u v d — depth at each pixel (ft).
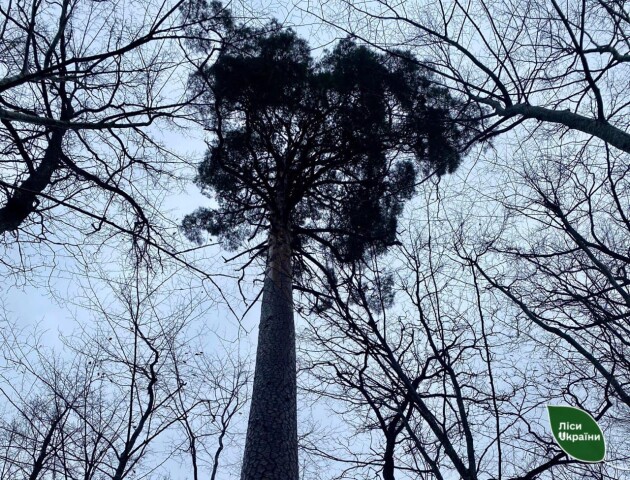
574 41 18.76
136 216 24.97
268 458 25.93
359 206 36.17
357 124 34.53
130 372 27.94
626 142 18.35
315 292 23.22
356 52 35.09
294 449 26.91
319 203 39.99
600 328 20.68
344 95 34.71
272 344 30.04
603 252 20.52
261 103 35.32
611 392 20.38
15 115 16.99
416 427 23.44
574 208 22.16
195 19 19.57
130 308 27.84
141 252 25.05
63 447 24.62
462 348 21.75
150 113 20.17
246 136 36.58
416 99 28.55
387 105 30.81
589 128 19.76
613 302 19.19
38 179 23.40
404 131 31.76
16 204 23.13
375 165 36.50
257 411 27.68
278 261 33.45
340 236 36.47
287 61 35.88
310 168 38.14
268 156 38.88
